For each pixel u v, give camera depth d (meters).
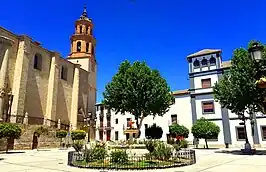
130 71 33.03
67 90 41.12
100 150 13.92
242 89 21.12
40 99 34.84
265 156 19.39
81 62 48.22
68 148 29.64
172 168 12.05
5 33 30.36
